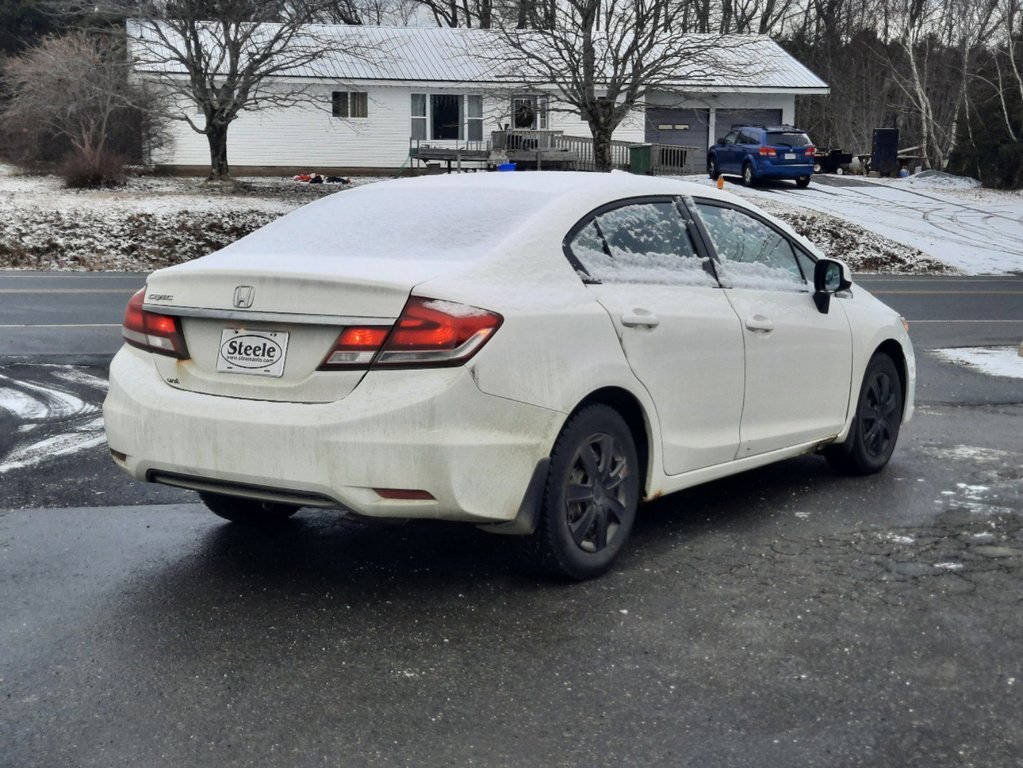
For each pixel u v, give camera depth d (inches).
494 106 1615.4
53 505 224.1
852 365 245.3
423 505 160.6
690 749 128.0
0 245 863.1
